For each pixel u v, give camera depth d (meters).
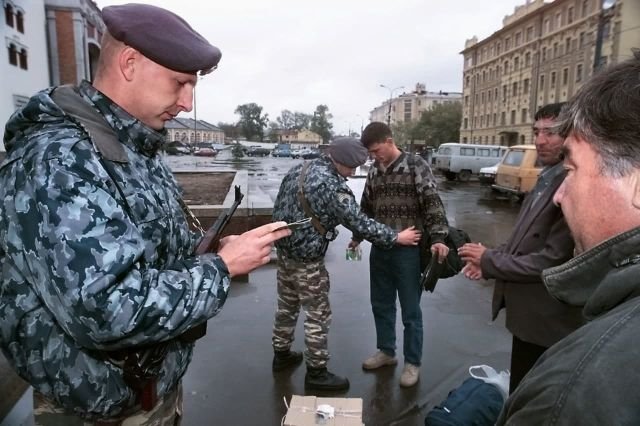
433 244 2.76
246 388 2.88
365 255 6.52
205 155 54.00
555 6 49.28
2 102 23.77
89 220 0.99
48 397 1.20
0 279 1.14
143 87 1.18
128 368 1.16
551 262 1.80
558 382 0.62
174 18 1.20
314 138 115.44
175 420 1.48
